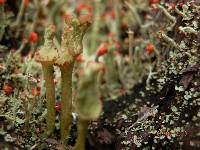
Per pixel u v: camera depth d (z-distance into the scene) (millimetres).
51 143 69
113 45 87
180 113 71
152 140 71
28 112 70
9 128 70
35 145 67
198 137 65
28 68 80
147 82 81
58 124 74
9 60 83
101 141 76
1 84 82
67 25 62
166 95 75
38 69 85
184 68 76
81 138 59
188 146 66
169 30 85
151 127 72
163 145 69
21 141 69
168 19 86
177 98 73
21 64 87
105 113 82
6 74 83
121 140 74
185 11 81
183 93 73
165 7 88
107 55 86
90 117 51
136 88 85
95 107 51
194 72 73
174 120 70
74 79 83
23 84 80
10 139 68
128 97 84
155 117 74
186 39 79
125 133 74
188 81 73
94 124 79
